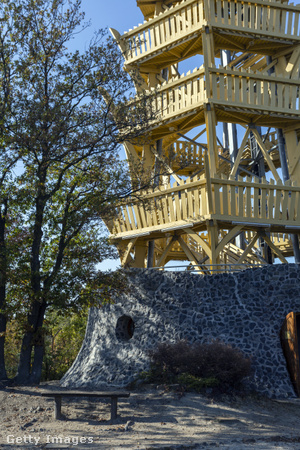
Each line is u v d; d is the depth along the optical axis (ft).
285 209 56.85
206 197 54.95
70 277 48.44
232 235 55.52
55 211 55.11
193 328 48.91
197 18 61.11
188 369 42.96
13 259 47.78
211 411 36.88
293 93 61.16
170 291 51.57
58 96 53.06
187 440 29.68
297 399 42.68
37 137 48.67
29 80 52.95
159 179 64.90
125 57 68.95
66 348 91.66
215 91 58.13
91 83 53.26
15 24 52.13
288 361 45.50
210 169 57.31
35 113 49.37
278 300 47.91
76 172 57.16
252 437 30.83
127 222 62.13
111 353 51.49
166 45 64.59
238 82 59.41
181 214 57.06
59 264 51.47
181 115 61.05
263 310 47.96
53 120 50.14
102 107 55.01
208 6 60.18
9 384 48.11
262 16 62.69
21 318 50.08
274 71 68.90
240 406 38.60
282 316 47.29
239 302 48.78
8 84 52.44
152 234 62.80
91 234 55.88
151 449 27.32
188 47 66.44
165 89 62.69
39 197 51.80
